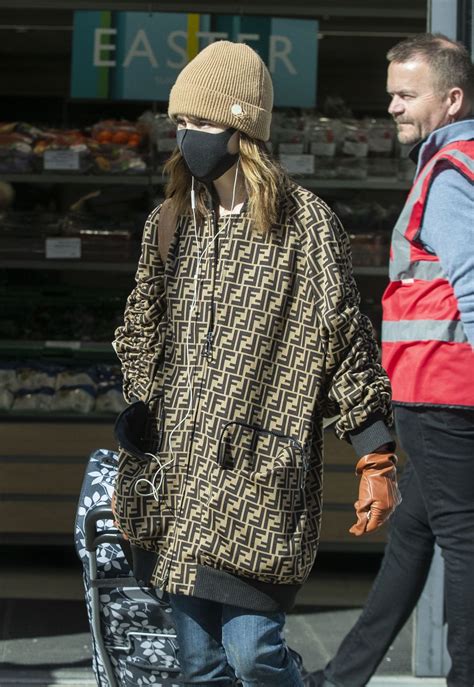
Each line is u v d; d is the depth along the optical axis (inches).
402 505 180.4
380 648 183.0
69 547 288.5
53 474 269.3
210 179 128.7
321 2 277.0
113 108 318.7
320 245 127.0
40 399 274.8
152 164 287.0
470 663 166.6
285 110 297.7
